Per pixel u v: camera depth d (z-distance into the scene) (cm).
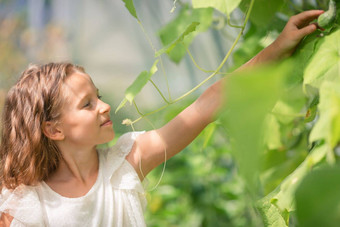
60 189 105
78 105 102
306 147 126
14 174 106
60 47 395
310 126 124
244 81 31
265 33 129
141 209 107
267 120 118
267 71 32
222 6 80
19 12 391
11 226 102
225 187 208
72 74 106
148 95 374
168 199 212
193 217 208
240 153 33
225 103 33
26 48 386
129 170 106
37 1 394
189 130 103
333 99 53
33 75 108
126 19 398
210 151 217
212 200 209
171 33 131
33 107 105
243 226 190
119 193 105
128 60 413
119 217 104
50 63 110
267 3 105
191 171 215
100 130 104
